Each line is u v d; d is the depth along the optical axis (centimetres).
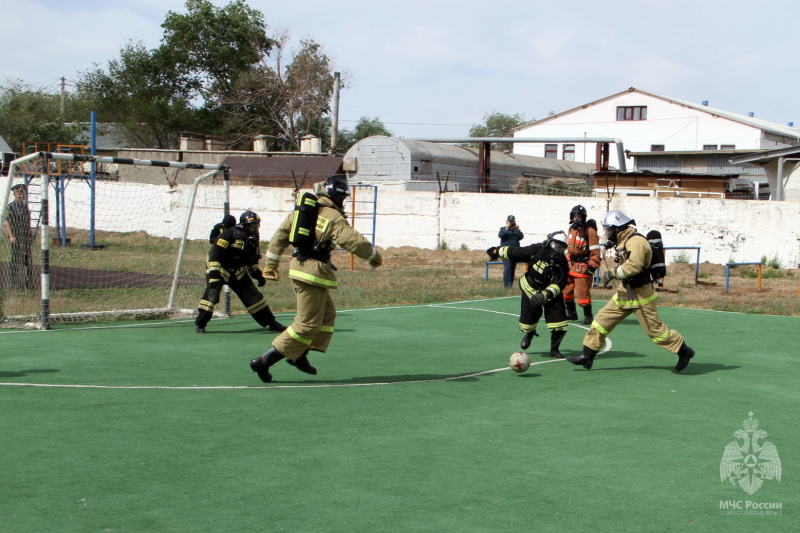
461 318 1259
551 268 864
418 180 3516
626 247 791
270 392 683
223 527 377
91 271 1850
